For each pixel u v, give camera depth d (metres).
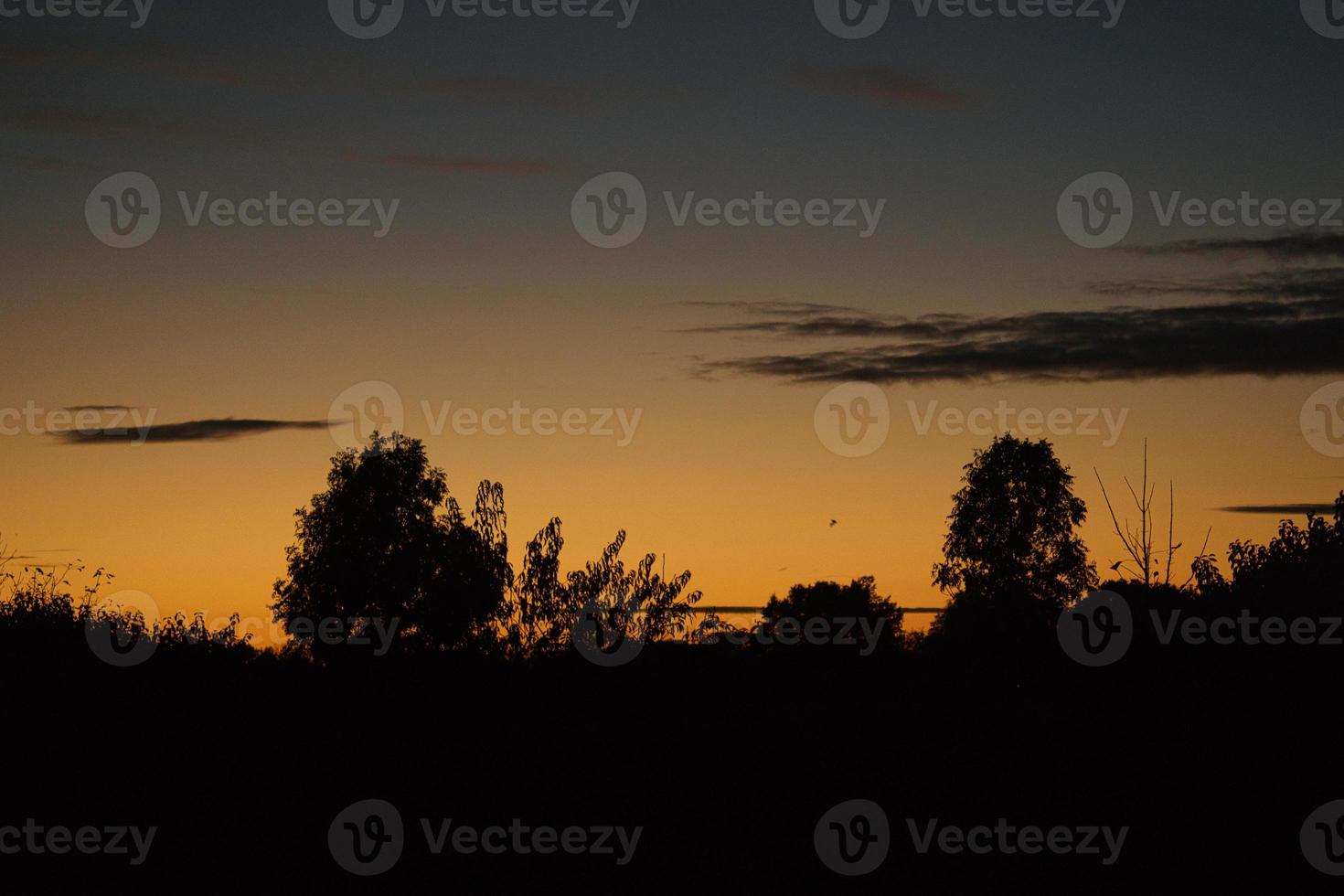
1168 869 14.74
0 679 18.05
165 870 14.62
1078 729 18.59
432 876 14.88
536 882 14.49
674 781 18.12
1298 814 15.70
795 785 17.78
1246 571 17.72
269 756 17.98
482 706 20.97
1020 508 50.03
